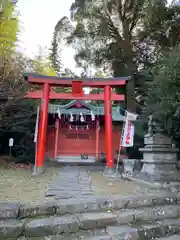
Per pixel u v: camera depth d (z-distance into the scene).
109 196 4.07
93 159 14.72
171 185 5.26
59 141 15.49
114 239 2.72
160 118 6.77
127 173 7.43
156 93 7.05
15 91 9.18
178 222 3.29
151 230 2.99
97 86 9.27
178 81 5.82
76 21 14.40
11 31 11.31
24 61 12.01
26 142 12.58
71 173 8.47
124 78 8.93
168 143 6.19
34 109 12.16
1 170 8.84
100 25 13.27
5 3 10.80
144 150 6.35
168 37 12.73
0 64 9.09
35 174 7.74
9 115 10.81
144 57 14.67
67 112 14.61
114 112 15.87
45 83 8.86
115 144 15.29
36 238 2.69
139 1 12.59
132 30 14.91
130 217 3.28
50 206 3.28
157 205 3.95
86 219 3.04
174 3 11.77
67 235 2.79
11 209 3.06
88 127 15.69
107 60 14.99
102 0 13.22
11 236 2.66
